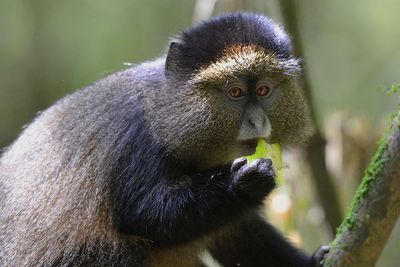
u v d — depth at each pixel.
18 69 25.38
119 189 10.94
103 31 25.45
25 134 12.15
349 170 14.05
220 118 10.82
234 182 10.34
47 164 11.46
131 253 11.15
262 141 10.81
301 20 16.05
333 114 15.04
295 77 11.20
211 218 10.61
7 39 25.41
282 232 12.78
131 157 10.98
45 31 25.58
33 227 11.23
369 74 24.12
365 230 9.09
